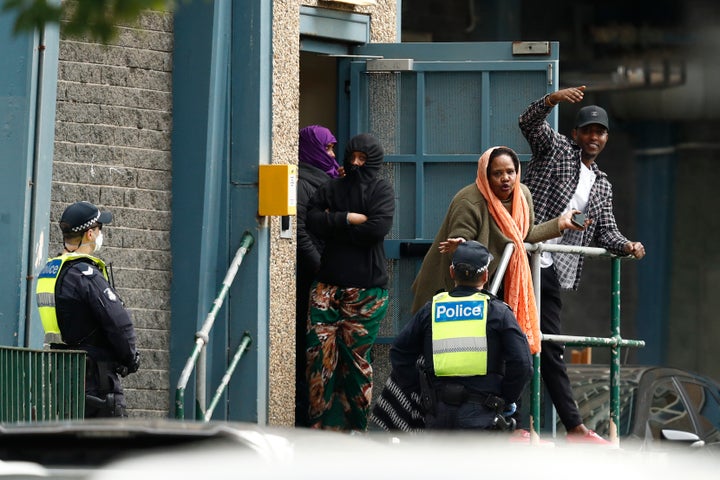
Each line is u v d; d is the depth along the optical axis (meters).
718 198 96.69
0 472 11.93
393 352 31.06
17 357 28.12
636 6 93.56
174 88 35.88
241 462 11.30
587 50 93.62
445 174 40.12
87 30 18.58
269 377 36.56
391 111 40.44
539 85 39.91
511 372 29.70
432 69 40.19
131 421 13.73
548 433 36.91
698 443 36.38
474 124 40.09
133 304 35.50
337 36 40.28
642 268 97.75
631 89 94.38
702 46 94.31
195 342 34.00
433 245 34.47
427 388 30.45
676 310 98.00
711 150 96.56
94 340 29.31
